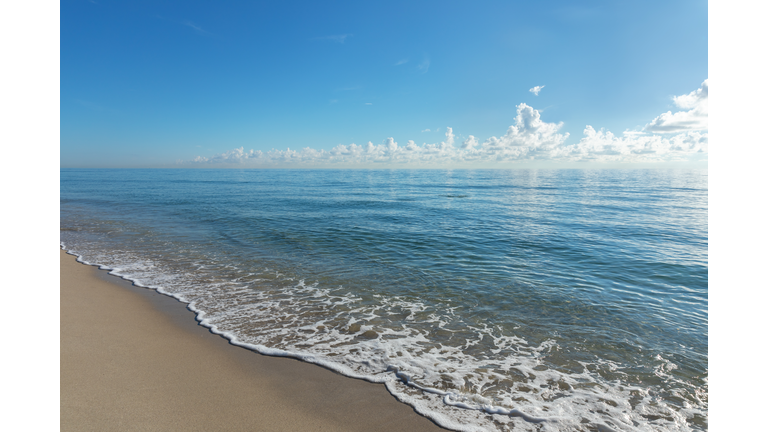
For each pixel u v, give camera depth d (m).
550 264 8.88
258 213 18.38
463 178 63.69
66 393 3.28
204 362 4.04
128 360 4.01
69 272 7.72
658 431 3.05
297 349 4.45
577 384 3.75
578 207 21.23
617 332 5.05
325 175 83.38
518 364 4.15
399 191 34.94
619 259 9.37
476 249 10.52
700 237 12.34
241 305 6.01
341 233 12.95
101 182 52.84
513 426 3.07
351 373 3.89
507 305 6.12
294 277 7.68
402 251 10.26
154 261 8.92
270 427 2.95
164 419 2.97
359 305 6.08
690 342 4.74
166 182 53.38
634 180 52.44
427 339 4.80
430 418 3.15
